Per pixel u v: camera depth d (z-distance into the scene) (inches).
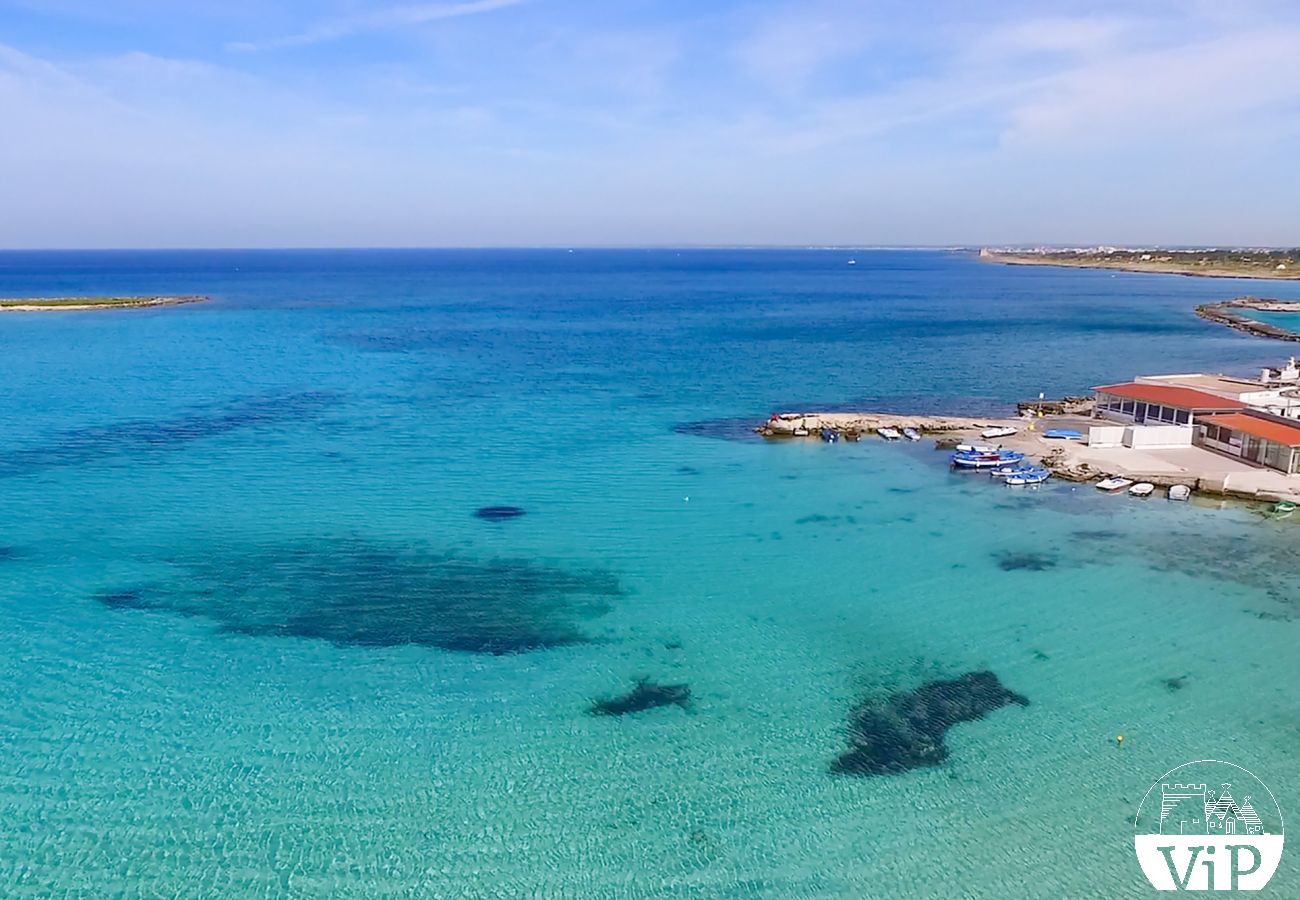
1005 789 969.5
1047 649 1270.9
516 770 994.7
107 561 1569.9
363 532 1733.5
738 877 847.7
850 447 2453.2
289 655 1242.0
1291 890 826.2
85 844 872.9
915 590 1473.9
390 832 898.1
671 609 1402.6
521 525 1786.4
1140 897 821.9
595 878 844.0
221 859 858.8
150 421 2691.9
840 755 1027.3
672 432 2635.3
